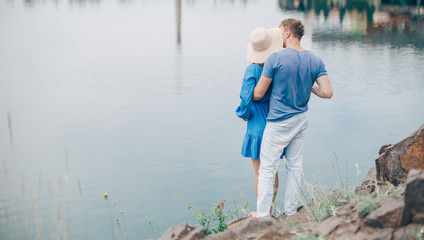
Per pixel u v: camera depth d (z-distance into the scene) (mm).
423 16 52375
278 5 83750
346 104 15836
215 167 10547
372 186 4793
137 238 7430
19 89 20516
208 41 38469
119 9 80062
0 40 39500
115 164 10906
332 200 4492
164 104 17141
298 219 4570
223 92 19094
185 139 12734
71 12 72125
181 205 8680
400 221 3121
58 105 17312
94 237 7477
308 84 4367
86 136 13250
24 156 11555
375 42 34062
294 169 4680
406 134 12375
